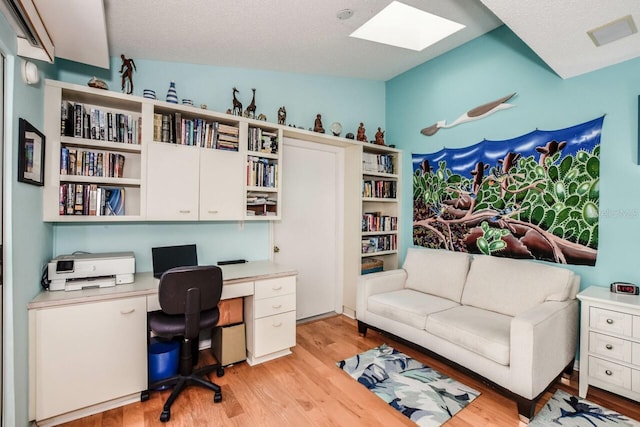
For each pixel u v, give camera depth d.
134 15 1.95
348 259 3.73
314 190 3.65
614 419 1.85
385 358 2.64
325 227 3.76
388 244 3.88
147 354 2.06
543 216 2.61
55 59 2.19
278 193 2.95
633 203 2.16
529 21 1.72
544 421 1.84
